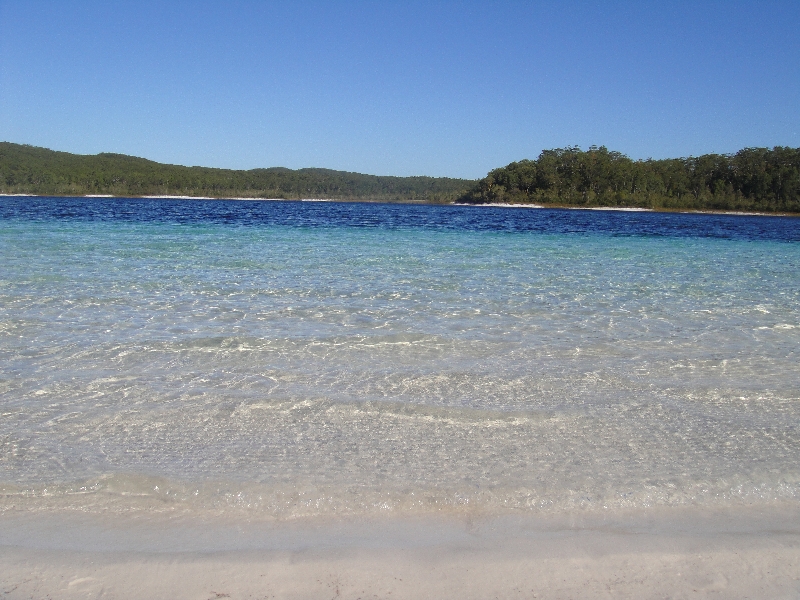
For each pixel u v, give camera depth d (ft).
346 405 14.70
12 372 16.46
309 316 23.93
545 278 35.88
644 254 54.49
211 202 259.39
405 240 62.54
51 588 8.05
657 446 12.92
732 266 46.09
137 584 8.20
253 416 13.93
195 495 10.57
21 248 43.60
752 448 12.94
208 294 27.84
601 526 9.98
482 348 19.97
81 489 10.67
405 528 9.80
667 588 8.47
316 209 184.96
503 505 10.52
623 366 18.44
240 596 8.04
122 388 15.48
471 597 8.17
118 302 25.48
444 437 13.11
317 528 9.74
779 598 8.33
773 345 21.31
